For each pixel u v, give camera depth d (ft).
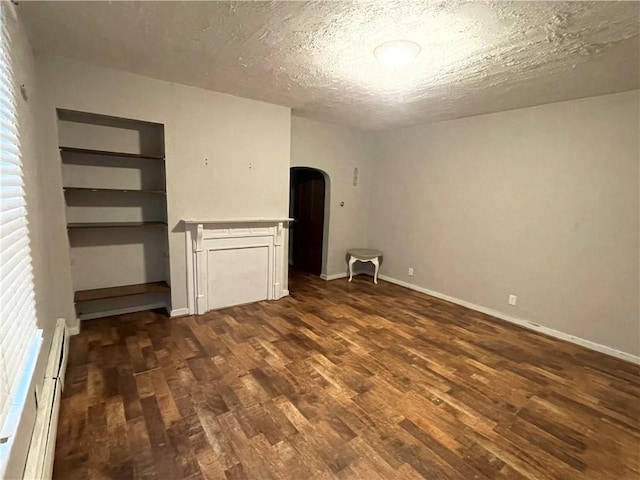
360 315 12.37
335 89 10.27
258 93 11.12
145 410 6.65
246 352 9.21
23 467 4.17
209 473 5.24
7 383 3.64
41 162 8.48
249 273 13.10
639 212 9.25
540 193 11.25
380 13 5.88
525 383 8.15
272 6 5.79
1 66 4.47
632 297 9.48
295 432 6.20
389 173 16.81
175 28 6.74
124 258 11.50
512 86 9.39
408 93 10.36
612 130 9.60
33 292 5.76
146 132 11.23
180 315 11.63
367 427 6.40
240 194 12.28
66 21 6.52
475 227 13.24
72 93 8.95
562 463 5.70
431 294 15.15
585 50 7.04
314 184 18.03
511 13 5.71
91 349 9.07
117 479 5.07
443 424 6.57
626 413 7.09
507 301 12.37
